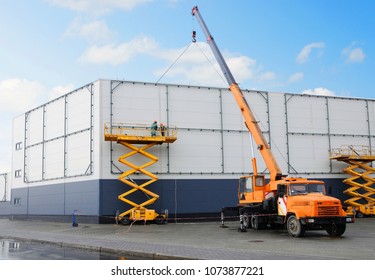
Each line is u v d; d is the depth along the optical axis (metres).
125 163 32.16
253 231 24.72
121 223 31.77
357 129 41.66
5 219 51.09
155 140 32.53
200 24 31.05
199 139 35.78
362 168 40.97
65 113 37.53
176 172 34.62
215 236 22.03
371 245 17.16
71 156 36.16
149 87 34.88
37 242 21.45
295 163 38.53
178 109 35.50
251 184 26.11
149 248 16.62
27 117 43.84
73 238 21.81
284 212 22.03
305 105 39.88
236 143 36.88
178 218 34.00
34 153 42.06
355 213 38.22
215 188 35.56
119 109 33.78
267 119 38.16
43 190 39.88
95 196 32.69
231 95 37.38
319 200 20.42
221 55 28.97
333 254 14.30
